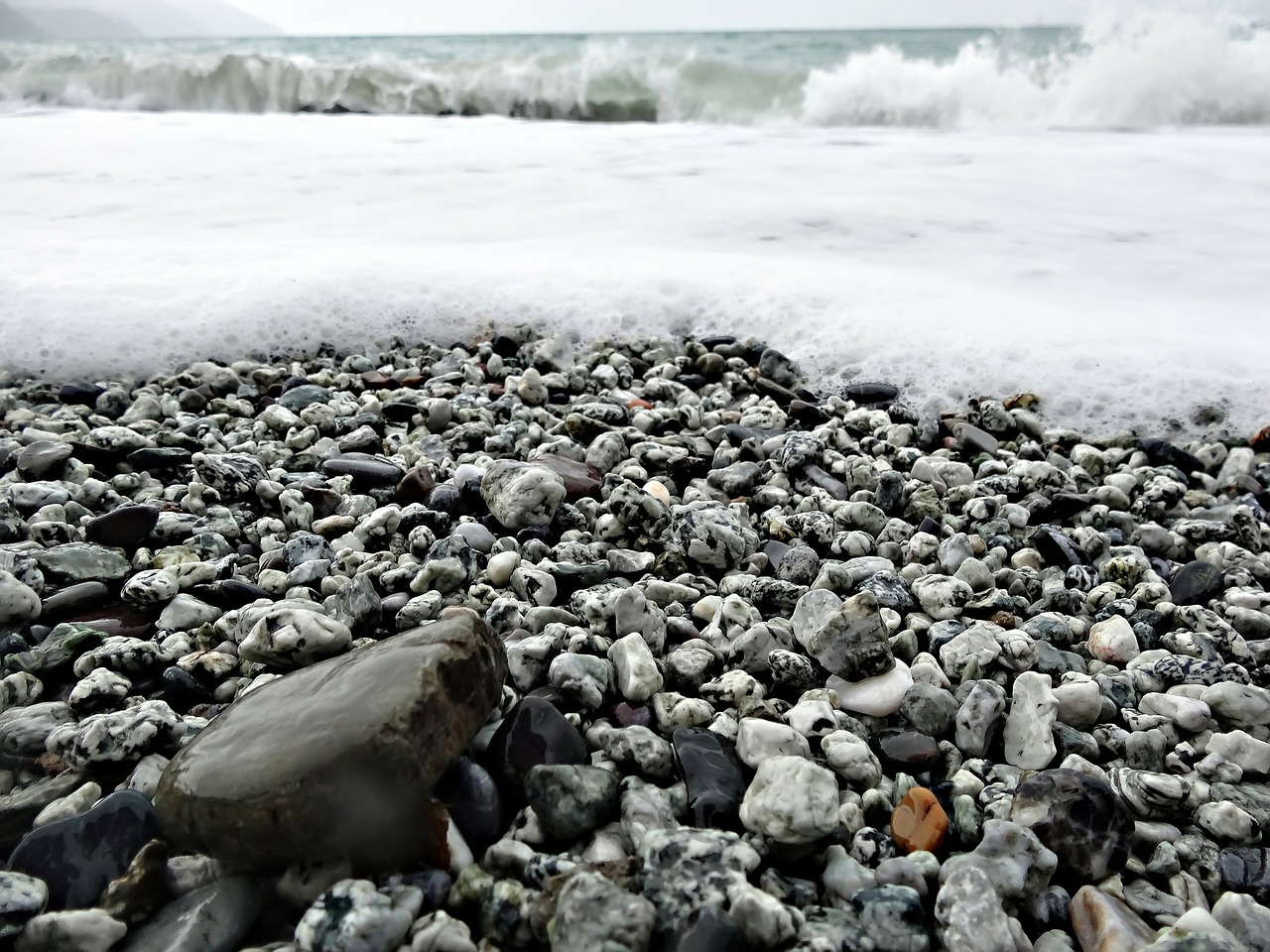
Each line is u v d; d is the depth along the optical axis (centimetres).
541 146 185
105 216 119
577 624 45
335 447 66
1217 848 34
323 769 29
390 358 85
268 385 80
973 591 51
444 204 131
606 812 33
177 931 29
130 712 36
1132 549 56
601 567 49
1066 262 103
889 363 82
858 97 236
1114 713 41
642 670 39
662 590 48
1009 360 80
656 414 72
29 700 40
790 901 31
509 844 32
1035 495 62
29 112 237
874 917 30
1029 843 32
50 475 60
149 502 57
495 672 35
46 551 49
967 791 36
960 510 61
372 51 574
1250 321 85
